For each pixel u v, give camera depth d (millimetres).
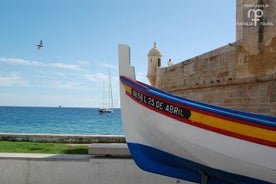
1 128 57219
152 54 33969
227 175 6625
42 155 8320
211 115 6188
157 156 7293
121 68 7426
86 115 130000
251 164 6113
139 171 8055
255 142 5934
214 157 6391
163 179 8070
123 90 7328
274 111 10031
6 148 11367
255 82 11195
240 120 5992
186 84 18438
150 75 33906
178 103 6496
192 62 17609
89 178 8000
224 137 6125
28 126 63875
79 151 10844
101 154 8180
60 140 14312
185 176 7418
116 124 74500
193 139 6410
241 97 12273
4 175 7957
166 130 6695
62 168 8008
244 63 11938
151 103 6816
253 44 11273
